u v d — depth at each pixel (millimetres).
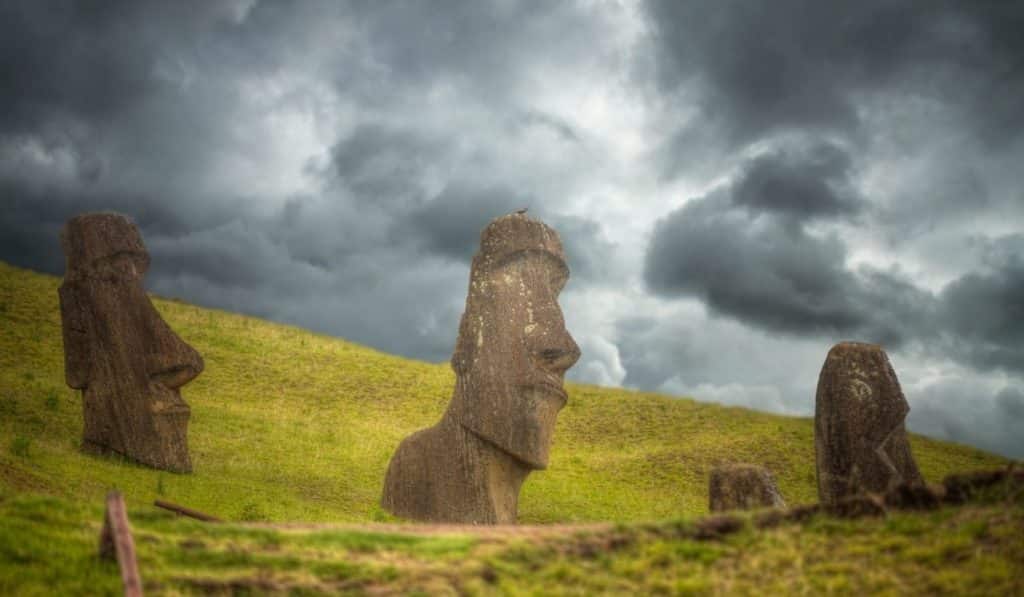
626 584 13945
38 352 38719
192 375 27562
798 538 14805
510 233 25109
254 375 42906
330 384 43562
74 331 27453
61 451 25484
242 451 30531
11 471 21172
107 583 13828
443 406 42438
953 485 15359
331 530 16375
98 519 16125
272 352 47156
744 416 44312
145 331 27266
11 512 15891
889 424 20453
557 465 35344
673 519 15711
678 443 39594
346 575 14406
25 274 50906
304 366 45719
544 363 24422
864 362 20906
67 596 13562
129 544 13102
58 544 14891
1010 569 13078
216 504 23312
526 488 31344
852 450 20375
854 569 13766
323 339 52938
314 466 30141
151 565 14398
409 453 25078
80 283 27547
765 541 14750
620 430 41625
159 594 13594
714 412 44719
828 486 20500
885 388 20656
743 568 14125
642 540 15102
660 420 43125
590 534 15305
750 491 19062
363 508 25625
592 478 33750
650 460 36438
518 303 24656
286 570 14539
